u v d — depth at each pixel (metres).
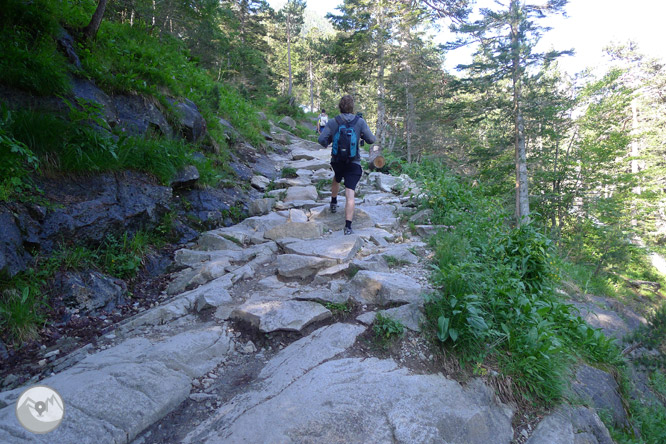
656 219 24.70
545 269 4.46
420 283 3.75
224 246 5.05
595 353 4.62
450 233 5.15
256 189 8.16
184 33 15.86
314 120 30.50
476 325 2.98
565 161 19.98
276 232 5.42
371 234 5.43
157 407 2.28
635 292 14.45
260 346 3.16
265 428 2.11
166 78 7.18
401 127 27.64
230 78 23.97
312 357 2.80
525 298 3.50
